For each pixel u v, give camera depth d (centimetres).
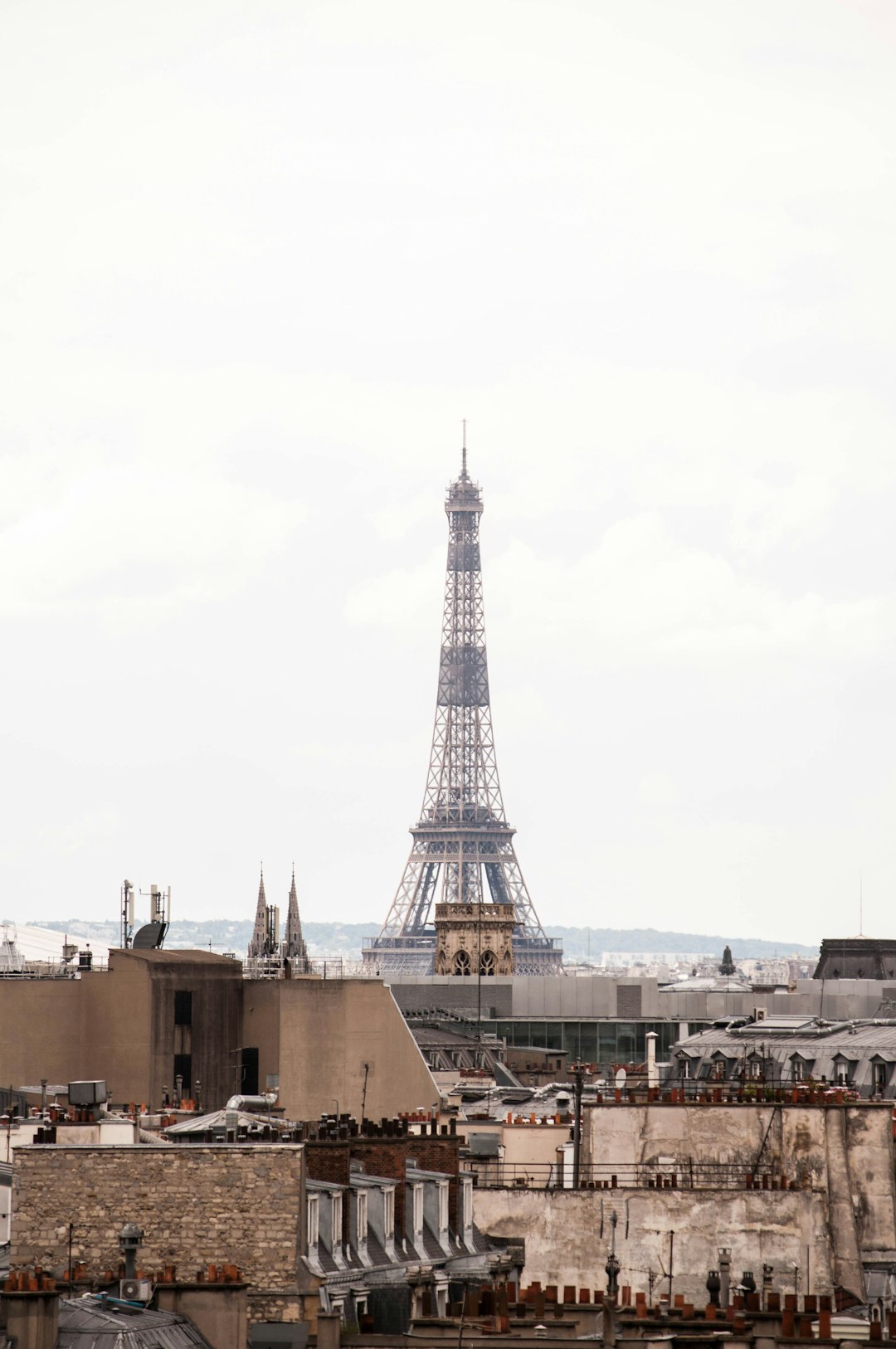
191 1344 16812
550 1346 17100
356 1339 17412
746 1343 17450
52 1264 19250
